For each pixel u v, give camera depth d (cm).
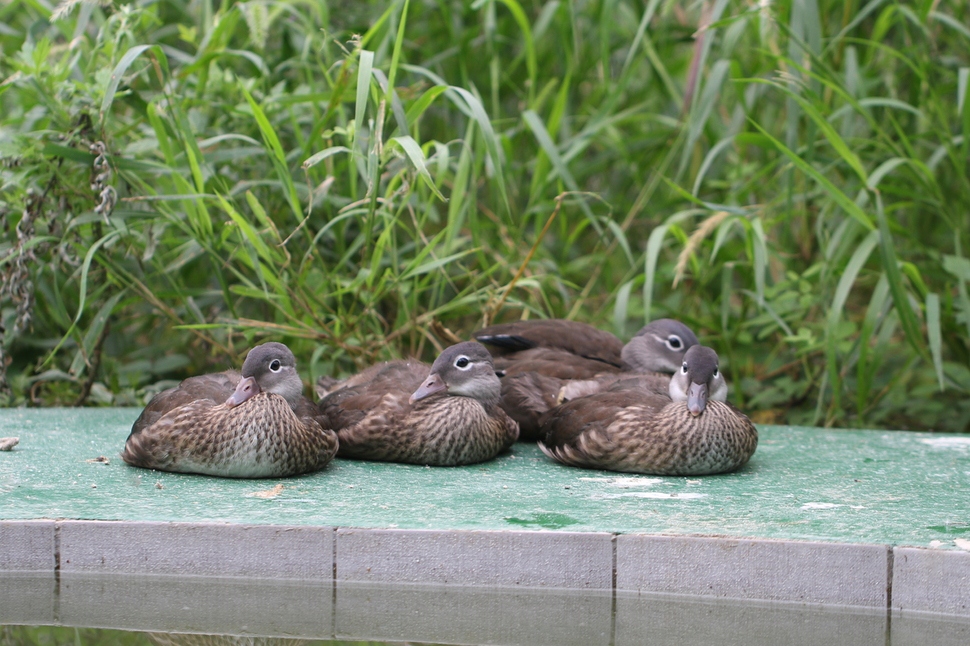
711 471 902
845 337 1377
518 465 945
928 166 1309
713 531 709
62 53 1370
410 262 1184
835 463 966
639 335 1167
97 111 1124
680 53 1802
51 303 1255
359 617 702
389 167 1288
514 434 1003
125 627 679
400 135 1093
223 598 711
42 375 1244
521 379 1077
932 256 1344
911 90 1425
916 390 1332
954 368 1351
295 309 1262
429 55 1631
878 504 797
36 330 1362
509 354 1174
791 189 1238
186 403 870
